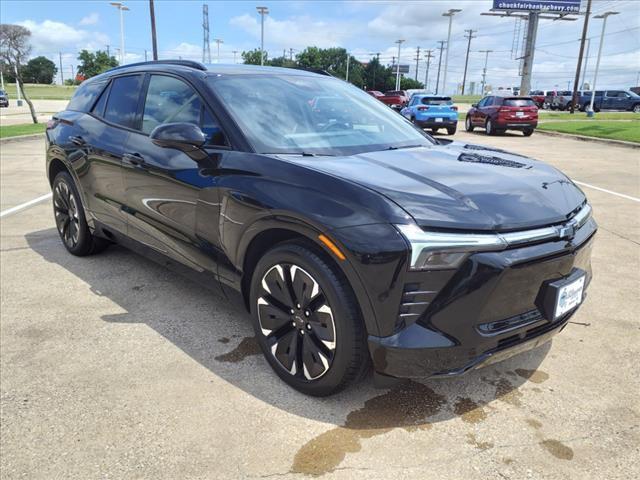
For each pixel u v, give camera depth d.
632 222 6.14
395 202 2.27
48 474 2.13
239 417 2.49
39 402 2.60
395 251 2.16
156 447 2.29
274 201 2.54
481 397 2.68
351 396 2.67
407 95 37.00
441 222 2.20
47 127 4.99
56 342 3.21
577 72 37.97
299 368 2.65
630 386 2.78
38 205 6.92
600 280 4.29
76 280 4.22
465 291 2.20
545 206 2.48
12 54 22.02
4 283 4.14
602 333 3.37
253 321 2.87
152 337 3.28
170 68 3.66
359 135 3.31
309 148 2.98
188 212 3.14
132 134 3.73
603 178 9.29
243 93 3.25
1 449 2.27
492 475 2.14
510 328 2.35
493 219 2.27
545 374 2.89
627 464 2.21
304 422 2.46
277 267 2.63
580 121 26.31
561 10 45.25
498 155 3.29
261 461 2.21
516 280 2.27
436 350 2.23
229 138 2.96
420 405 2.60
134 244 3.90
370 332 2.29
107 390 2.71
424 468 2.18
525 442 2.34
